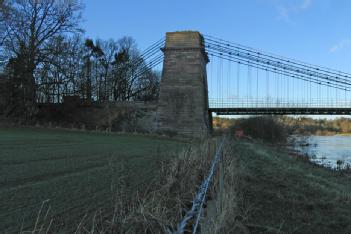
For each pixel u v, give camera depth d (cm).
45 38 6612
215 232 591
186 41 7569
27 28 6378
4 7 6094
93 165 1636
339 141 9850
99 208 905
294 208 1160
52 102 7300
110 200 985
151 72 9962
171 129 7256
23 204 926
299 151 5522
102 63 9994
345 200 1330
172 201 791
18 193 1036
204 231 492
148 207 664
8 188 1093
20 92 6316
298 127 11638
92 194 1053
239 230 849
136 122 7419
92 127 7231
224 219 720
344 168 3041
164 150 2573
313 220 1048
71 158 1892
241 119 9500
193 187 873
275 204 1195
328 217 1088
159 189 919
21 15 6272
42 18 6594
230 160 1659
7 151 2088
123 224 632
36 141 3062
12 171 1386
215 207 696
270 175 1836
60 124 6719
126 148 2766
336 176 2319
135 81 9644
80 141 3441
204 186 593
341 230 991
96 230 725
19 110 6316
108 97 8862
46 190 1088
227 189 985
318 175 2189
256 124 8775
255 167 2158
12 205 912
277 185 1557
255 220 989
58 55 6519
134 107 7519
